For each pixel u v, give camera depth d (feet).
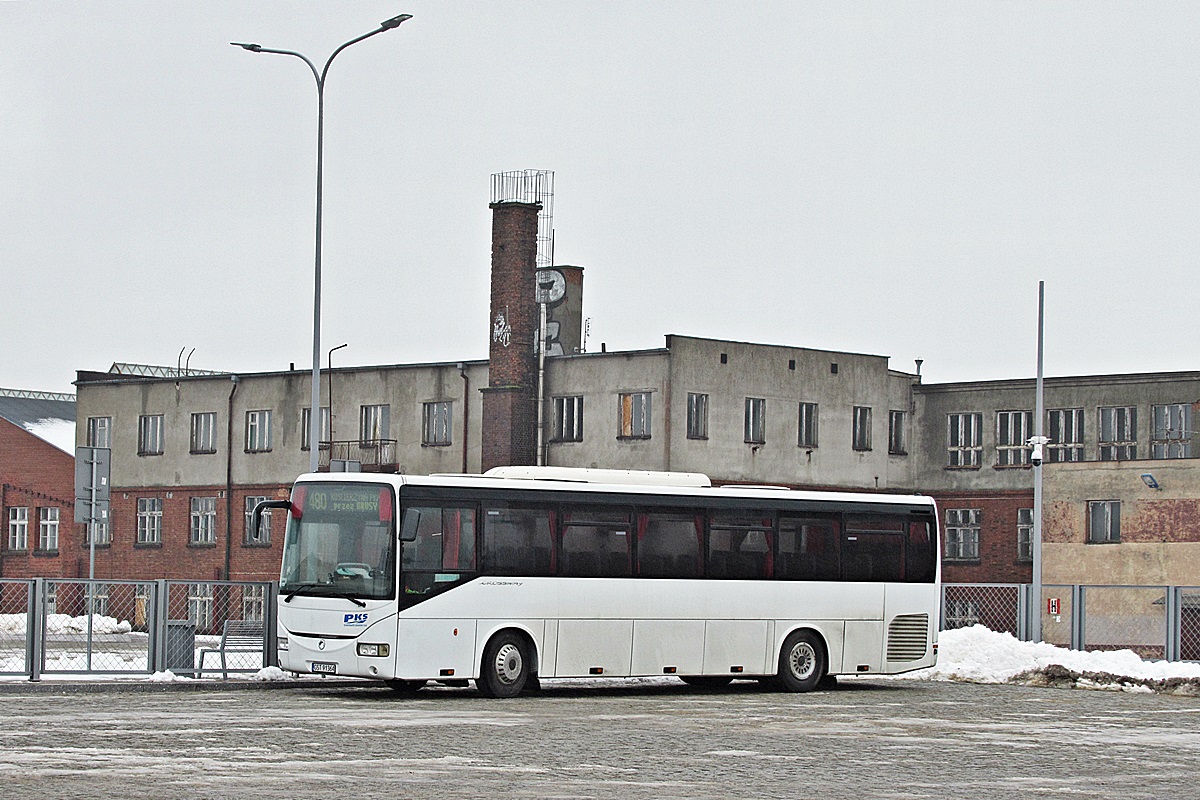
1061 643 134.00
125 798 45.34
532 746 63.00
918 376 225.35
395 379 213.87
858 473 214.07
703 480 98.84
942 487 222.07
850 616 102.27
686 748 63.98
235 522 225.76
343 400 217.77
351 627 87.35
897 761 60.95
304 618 89.25
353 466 120.47
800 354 207.82
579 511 93.61
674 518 96.78
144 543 233.35
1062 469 200.23
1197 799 51.39
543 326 206.69
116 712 74.64
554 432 201.77
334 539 89.40
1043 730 75.61
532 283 203.00
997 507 218.18
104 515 113.91
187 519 230.07
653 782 52.85
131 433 236.22
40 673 92.27
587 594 93.09
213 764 54.03
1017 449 217.77
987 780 55.47
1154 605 184.24
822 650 101.55
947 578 221.05
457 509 89.71
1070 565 198.29
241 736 63.57
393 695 91.56
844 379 213.05
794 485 206.08
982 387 220.64
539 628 91.40
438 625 88.17
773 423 204.13
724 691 100.01
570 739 66.28
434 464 209.67
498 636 90.43
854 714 82.94
